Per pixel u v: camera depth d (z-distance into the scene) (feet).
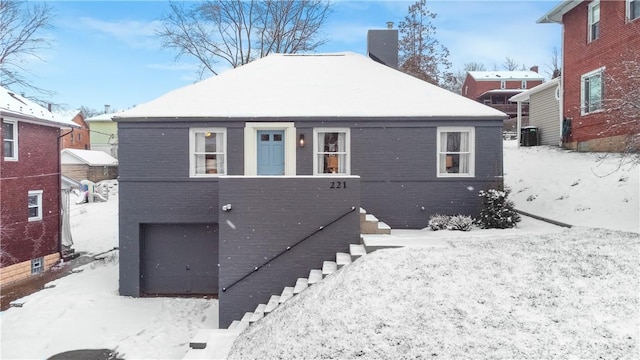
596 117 52.90
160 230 38.52
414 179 37.68
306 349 17.28
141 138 37.29
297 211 29.35
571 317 16.33
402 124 37.63
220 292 29.60
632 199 35.81
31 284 44.96
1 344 28.12
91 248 63.46
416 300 18.72
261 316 25.35
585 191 40.73
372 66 45.27
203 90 40.47
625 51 45.42
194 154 37.47
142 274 38.27
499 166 37.52
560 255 22.52
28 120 50.08
